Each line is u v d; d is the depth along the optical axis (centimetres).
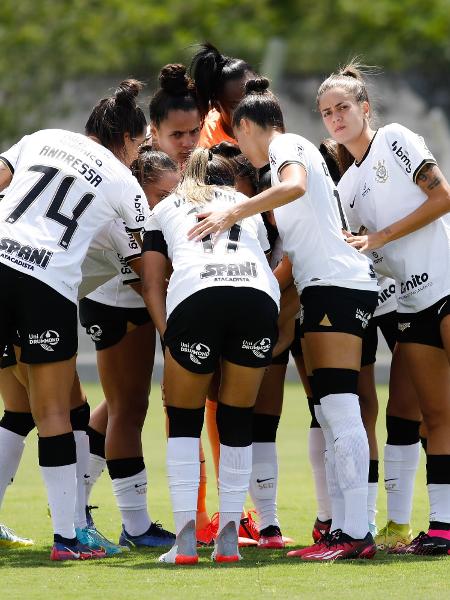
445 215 1975
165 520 2336
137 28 8219
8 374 2008
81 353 6919
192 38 8275
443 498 1909
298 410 4784
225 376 1841
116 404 2116
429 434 1933
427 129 8062
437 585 1619
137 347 2106
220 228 1822
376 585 1620
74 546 1869
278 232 2003
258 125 1956
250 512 2194
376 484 2069
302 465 3250
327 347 1847
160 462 3303
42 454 1844
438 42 8594
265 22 8744
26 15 7975
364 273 1877
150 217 1928
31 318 1817
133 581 1655
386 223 1959
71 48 7925
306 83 8144
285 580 1658
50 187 1878
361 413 2073
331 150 2134
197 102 2319
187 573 1717
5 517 2355
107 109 1978
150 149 2244
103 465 2230
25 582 1653
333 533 1892
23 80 7881
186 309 1800
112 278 2097
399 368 2048
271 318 1830
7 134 7856
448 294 1909
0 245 1830
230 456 1844
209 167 1955
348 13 8812
